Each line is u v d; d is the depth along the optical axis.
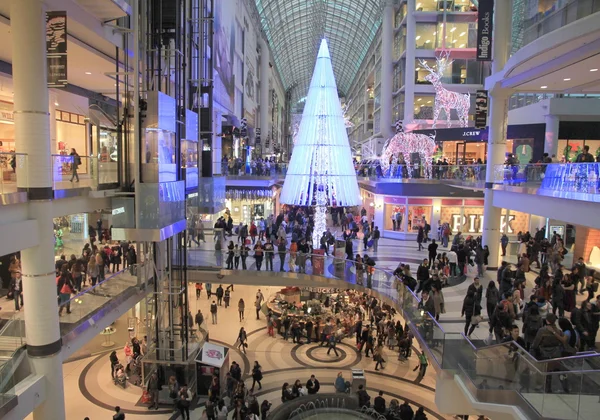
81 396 15.59
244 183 33.78
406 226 29.97
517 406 8.83
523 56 15.23
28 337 10.04
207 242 19.19
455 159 37.44
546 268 13.62
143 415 14.59
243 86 42.44
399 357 19.09
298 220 28.67
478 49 20.84
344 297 24.03
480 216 29.41
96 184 12.65
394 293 15.96
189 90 19.89
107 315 13.48
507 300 11.41
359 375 15.89
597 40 12.57
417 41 43.81
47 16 9.95
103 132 14.25
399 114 48.22
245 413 13.58
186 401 14.08
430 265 19.61
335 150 17.80
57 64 10.03
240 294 27.53
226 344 20.36
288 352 19.66
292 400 14.64
